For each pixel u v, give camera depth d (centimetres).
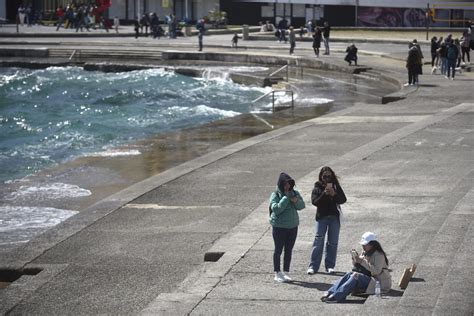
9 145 5775
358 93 7588
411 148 4472
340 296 2311
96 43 12031
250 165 4303
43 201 3969
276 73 9006
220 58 10662
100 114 7069
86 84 9012
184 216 3434
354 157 4269
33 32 13425
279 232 2511
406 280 2317
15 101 7900
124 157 4959
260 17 15262
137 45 11881
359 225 3044
